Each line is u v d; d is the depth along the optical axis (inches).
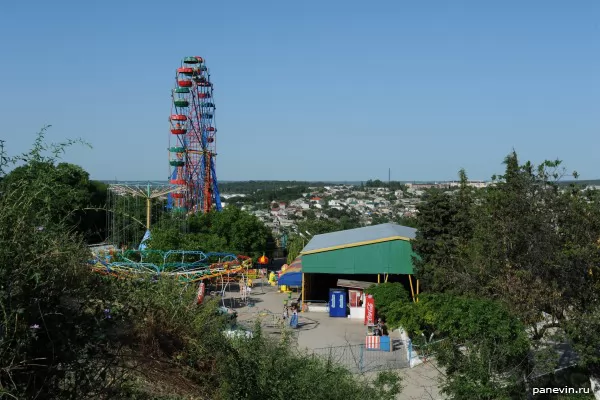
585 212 736.3
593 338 650.2
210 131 3221.0
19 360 194.2
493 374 540.1
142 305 314.3
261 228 2578.7
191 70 3083.2
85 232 277.3
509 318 558.6
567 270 716.7
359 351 1051.9
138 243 1851.6
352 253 1596.9
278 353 381.1
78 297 225.0
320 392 384.5
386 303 1346.0
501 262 756.6
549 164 788.0
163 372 315.3
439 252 1288.1
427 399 706.2
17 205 203.2
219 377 340.2
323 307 1627.7
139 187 2145.7
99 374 233.3
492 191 815.1
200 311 401.7
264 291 2018.9
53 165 225.6
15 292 191.0
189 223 2445.9
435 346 597.6
